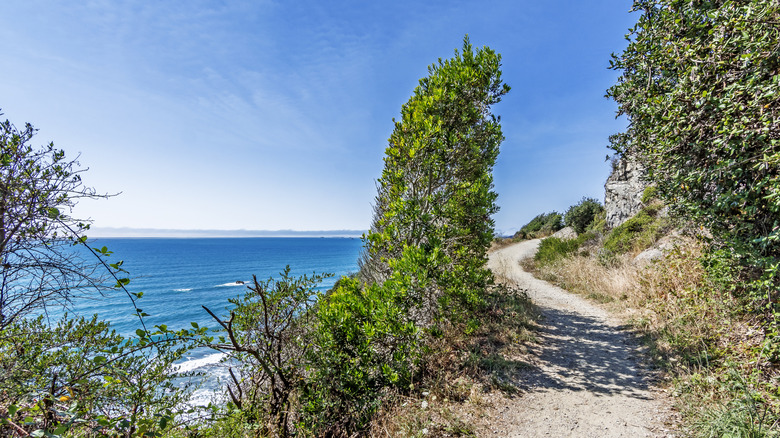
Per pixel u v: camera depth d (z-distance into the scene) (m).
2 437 2.24
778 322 3.69
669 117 3.98
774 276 3.90
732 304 4.64
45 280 2.77
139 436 2.56
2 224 2.79
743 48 3.42
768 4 3.10
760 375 3.74
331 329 4.62
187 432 3.58
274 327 4.10
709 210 4.17
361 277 8.80
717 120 3.61
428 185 7.23
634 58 5.23
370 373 4.84
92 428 2.57
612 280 10.36
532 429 3.86
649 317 6.97
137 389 3.22
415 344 5.04
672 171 4.49
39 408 2.30
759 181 3.38
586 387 4.82
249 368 4.18
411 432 3.83
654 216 13.05
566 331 7.49
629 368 5.34
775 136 3.11
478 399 4.48
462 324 6.90
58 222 2.83
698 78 3.71
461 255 6.82
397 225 6.58
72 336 3.54
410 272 5.29
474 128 7.92
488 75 7.64
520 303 9.35
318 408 4.13
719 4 4.00
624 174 18.31
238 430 3.66
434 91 6.94
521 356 6.02
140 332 2.80
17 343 3.20
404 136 6.96
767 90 3.04
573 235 28.08
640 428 3.68
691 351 5.01
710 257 4.68
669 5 4.41
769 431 2.97
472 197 7.36
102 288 2.79
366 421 4.20
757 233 3.90
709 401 3.79
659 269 7.19
